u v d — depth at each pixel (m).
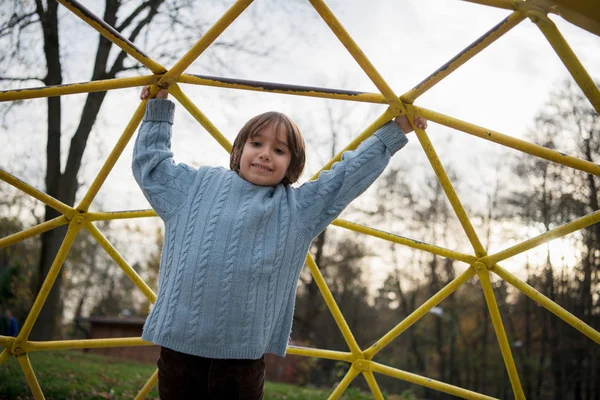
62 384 7.29
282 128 2.90
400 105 3.10
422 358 35.31
